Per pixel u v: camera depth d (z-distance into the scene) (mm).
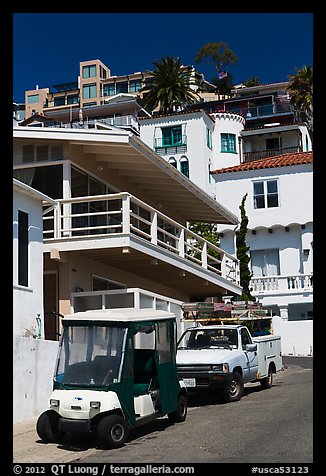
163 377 12273
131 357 11250
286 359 31031
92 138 18562
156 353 12164
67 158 18922
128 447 10648
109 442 10469
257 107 63781
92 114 59719
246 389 19203
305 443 10258
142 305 18391
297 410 13844
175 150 54156
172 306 20797
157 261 20078
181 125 54344
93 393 10695
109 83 104000
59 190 18859
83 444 10984
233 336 17344
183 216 29156
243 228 32906
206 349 16875
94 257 19297
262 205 39438
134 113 58656
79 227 19469
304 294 36781
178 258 21547
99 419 10695
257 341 18266
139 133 53281
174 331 12922
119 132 18547
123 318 11320
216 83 81750
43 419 11000
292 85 63344
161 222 26188
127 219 17516
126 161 20953
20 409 13070
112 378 10867
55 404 10805
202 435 11391
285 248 39000
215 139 56906
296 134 55875
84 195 19906
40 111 106375
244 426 12086
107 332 11273
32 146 19328
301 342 34844
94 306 18281
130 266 21203
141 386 11672
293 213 38625
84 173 20000
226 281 27281
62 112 59906
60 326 17922
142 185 23984
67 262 18172
